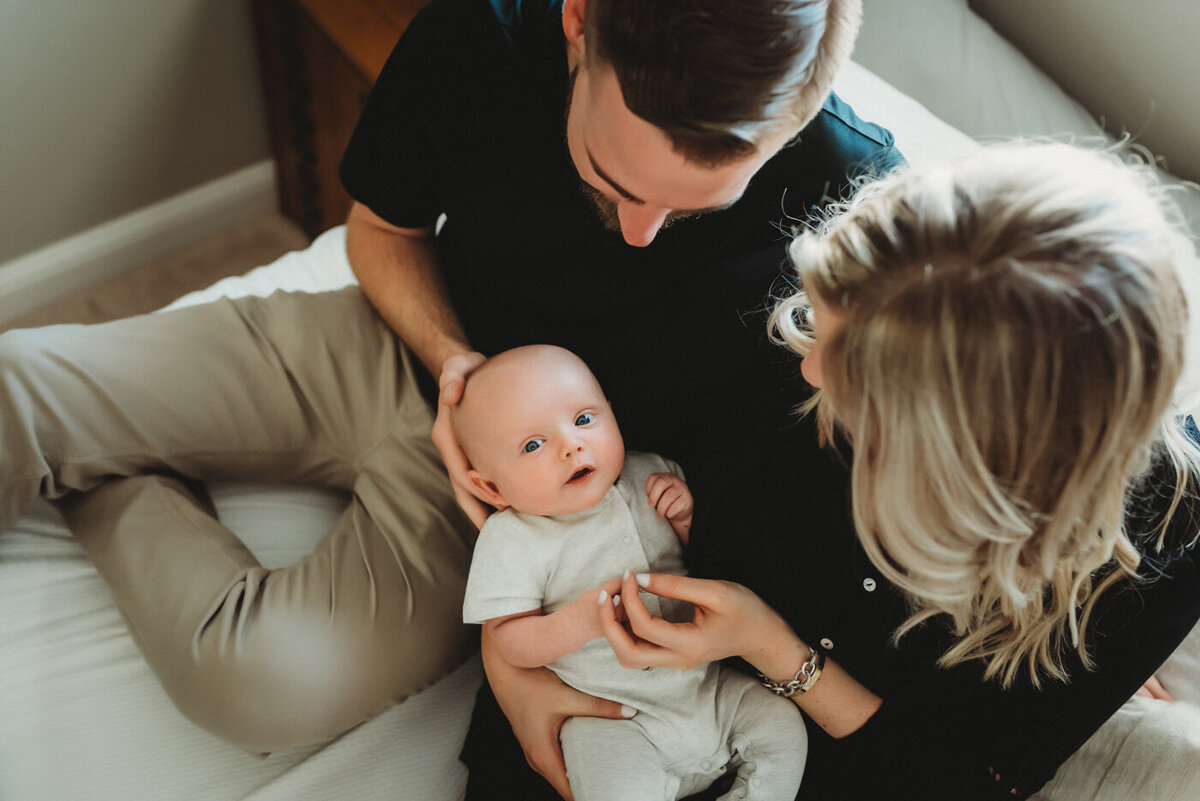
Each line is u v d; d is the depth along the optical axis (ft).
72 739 3.53
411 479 4.09
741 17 2.31
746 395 3.53
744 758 3.29
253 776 3.56
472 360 3.64
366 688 3.62
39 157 6.27
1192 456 2.83
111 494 3.96
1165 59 4.62
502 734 3.57
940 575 2.50
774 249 3.60
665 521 3.57
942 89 4.89
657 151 2.61
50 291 6.87
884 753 3.26
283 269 5.18
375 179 3.97
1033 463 2.22
